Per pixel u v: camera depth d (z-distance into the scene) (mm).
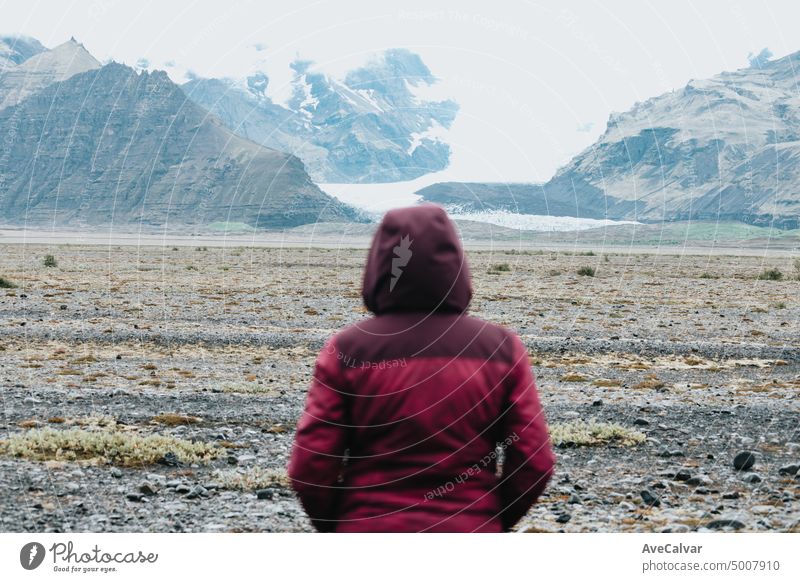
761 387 16703
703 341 24000
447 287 3691
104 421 12336
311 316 28594
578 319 28922
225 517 7922
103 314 27969
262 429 12234
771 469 10078
